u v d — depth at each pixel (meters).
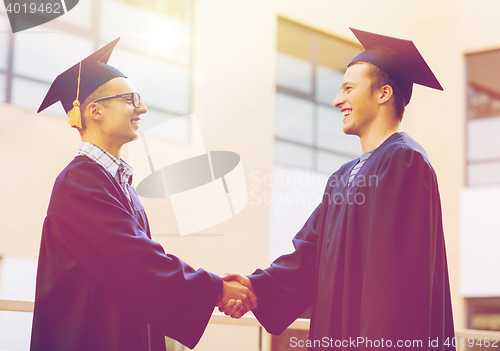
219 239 6.41
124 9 6.21
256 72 7.14
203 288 1.89
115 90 1.97
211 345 3.42
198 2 6.83
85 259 1.81
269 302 2.06
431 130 8.94
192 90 6.66
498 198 8.27
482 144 8.67
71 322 1.79
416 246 1.64
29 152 5.37
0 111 5.24
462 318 8.16
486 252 8.20
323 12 7.93
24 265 5.29
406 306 1.59
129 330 1.82
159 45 6.44
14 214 5.24
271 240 6.84
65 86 2.01
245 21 7.13
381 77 1.88
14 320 3.63
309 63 7.88
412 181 1.70
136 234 1.85
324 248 1.88
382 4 8.64
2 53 5.37
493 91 8.68
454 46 8.88
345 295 1.71
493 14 8.67
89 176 1.88
